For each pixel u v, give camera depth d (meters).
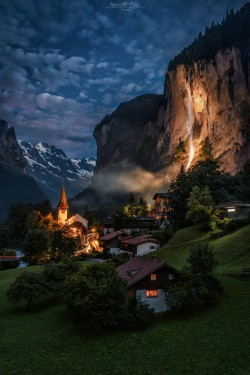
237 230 82.56
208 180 113.88
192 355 33.97
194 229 94.31
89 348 37.94
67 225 150.75
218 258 68.38
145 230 129.50
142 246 91.81
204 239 85.19
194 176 113.94
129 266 55.19
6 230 187.88
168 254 81.69
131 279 47.41
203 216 93.44
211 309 44.44
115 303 41.62
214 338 36.81
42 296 60.97
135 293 45.50
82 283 43.12
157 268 46.00
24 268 95.50
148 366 32.97
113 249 113.62
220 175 117.81
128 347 37.19
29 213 194.25
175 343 36.81
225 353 33.59
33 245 104.56
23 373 33.62
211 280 47.66
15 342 41.62
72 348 38.38
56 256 105.56
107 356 35.72
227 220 88.81
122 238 114.38
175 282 46.84
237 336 36.56
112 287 42.16
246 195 113.38
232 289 49.81
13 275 86.50
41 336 42.84
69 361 35.41
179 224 106.62
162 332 39.78
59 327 45.44
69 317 49.03
